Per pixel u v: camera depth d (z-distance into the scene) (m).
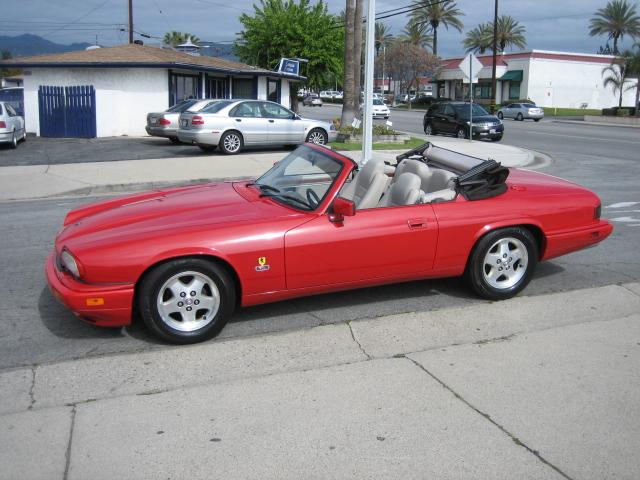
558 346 4.48
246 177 13.34
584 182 12.86
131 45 27.38
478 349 4.44
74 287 4.24
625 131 32.16
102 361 4.25
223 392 3.81
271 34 33.44
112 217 4.86
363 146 13.30
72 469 3.04
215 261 4.48
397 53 69.25
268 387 3.87
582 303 5.37
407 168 5.82
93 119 22.89
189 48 32.19
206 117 16.94
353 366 4.16
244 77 27.70
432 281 5.94
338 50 34.28
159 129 19.83
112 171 13.98
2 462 3.09
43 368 4.14
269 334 4.70
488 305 5.31
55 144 20.33
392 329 4.79
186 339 4.46
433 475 3.00
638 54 44.44
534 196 5.41
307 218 4.69
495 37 48.94
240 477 2.98
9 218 9.32
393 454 3.16
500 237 5.22
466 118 25.34
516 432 3.37
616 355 4.32
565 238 5.47
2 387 3.89
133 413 3.56
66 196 11.70
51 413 3.57
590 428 3.41
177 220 4.68
